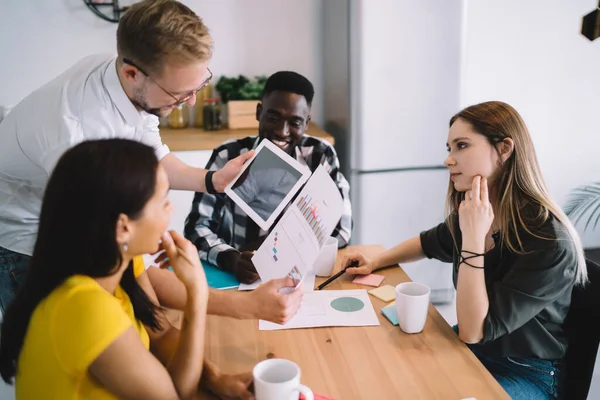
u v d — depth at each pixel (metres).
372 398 1.06
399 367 1.16
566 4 3.26
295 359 1.20
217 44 3.19
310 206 1.36
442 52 2.74
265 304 1.23
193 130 3.12
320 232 1.29
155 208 0.95
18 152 1.45
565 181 3.57
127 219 0.92
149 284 1.26
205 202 1.93
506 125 1.39
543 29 3.29
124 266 0.99
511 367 1.43
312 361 1.19
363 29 2.66
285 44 3.25
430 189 2.90
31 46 3.06
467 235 1.32
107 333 0.90
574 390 1.43
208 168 2.08
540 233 1.36
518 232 1.39
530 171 1.40
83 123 1.42
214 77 3.24
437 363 1.18
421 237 1.71
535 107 3.42
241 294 1.27
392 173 2.85
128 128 1.50
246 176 1.56
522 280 1.33
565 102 3.43
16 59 3.06
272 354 1.22
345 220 1.98
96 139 0.94
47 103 1.42
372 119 2.77
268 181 1.54
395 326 1.33
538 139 3.48
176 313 1.41
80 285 0.93
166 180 0.97
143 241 0.96
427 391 1.08
